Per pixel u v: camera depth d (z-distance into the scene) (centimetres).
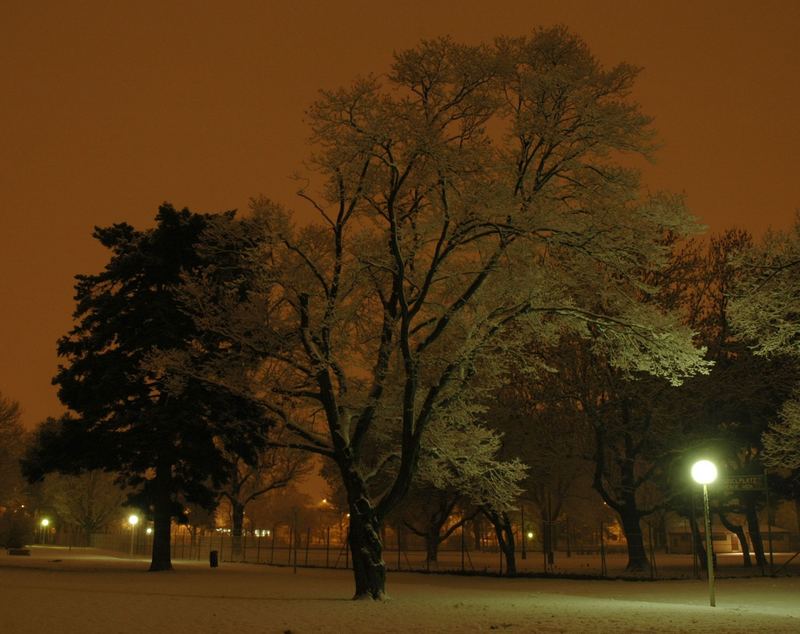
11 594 2352
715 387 4281
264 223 2617
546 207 2367
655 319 2406
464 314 2625
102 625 1650
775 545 9200
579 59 2539
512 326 2741
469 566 5728
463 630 1608
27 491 9794
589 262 2431
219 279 3158
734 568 5056
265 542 11250
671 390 4284
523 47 2548
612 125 2405
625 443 4675
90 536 8750
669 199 2377
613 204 2370
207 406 3831
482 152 2414
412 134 2361
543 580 3969
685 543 9012
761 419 4719
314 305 2630
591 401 4425
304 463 7425
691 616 1931
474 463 2686
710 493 4591
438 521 6028
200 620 1775
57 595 2345
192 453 3838
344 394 2675
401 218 2655
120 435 3847
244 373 2780
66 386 3972
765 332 2675
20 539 6700
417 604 2273
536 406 4738
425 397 2736
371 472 2611
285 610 2033
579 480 8181
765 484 3919
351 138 2394
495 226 2422
